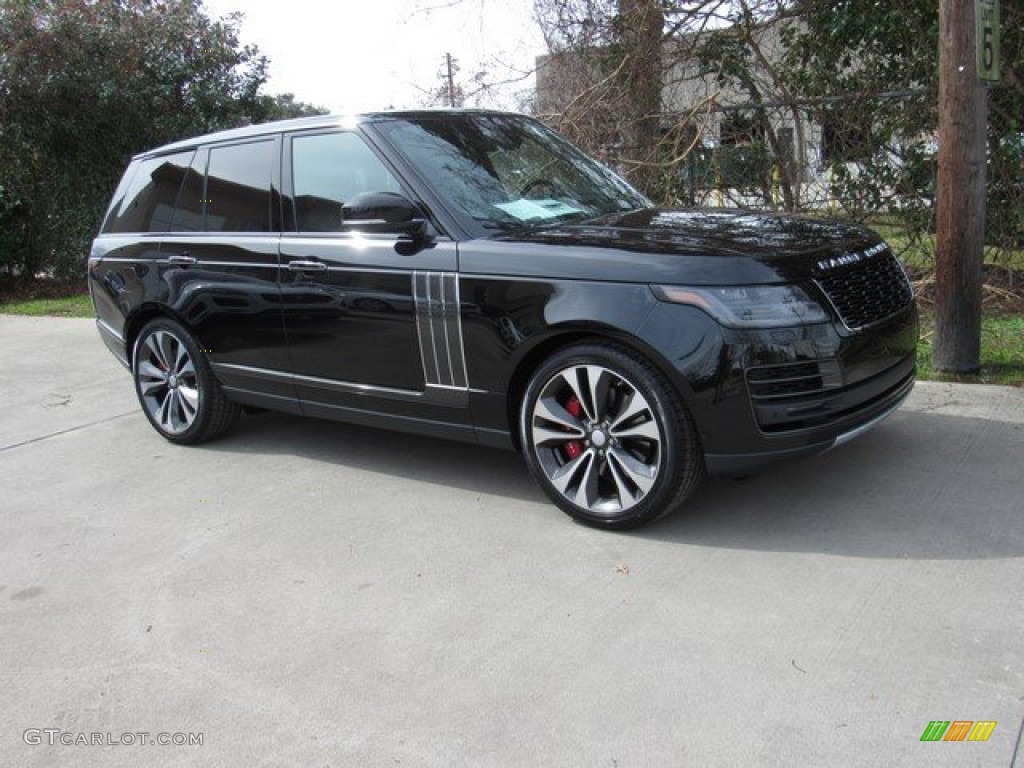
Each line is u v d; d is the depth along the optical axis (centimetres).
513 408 412
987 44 522
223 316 509
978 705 261
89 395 730
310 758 267
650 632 314
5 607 377
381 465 507
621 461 378
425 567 379
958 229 542
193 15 1340
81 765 274
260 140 501
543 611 335
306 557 399
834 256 377
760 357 344
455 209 421
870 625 305
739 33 841
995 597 315
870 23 786
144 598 375
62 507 485
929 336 650
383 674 306
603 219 430
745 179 851
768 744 253
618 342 368
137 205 574
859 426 373
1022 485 400
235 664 320
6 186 1397
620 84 871
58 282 1446
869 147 798
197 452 560
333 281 451
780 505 402
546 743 263
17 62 1212
